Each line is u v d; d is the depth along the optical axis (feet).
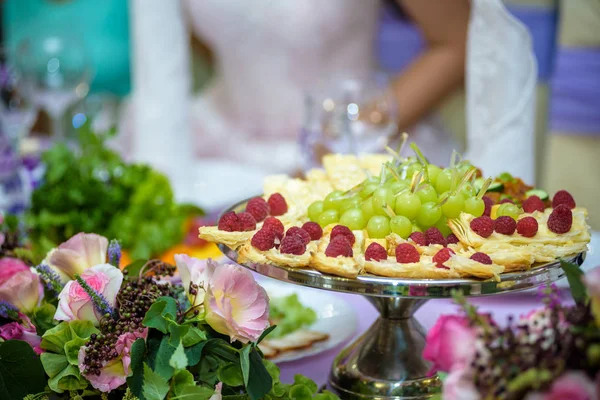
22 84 6.36
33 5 9.13
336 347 3.91
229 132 8.96
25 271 3.20
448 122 9.04
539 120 8.30
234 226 3.18
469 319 2.25
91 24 9.02
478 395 2.14
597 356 2.05
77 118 7.34
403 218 3.15
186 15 8.55
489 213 3.40
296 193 3.66
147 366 2.74
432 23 7.70
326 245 3.05
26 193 5.51
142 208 5.01
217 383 2.90
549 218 3.20
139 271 3.34
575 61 7.07
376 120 5.19
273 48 8.32
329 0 8.05
